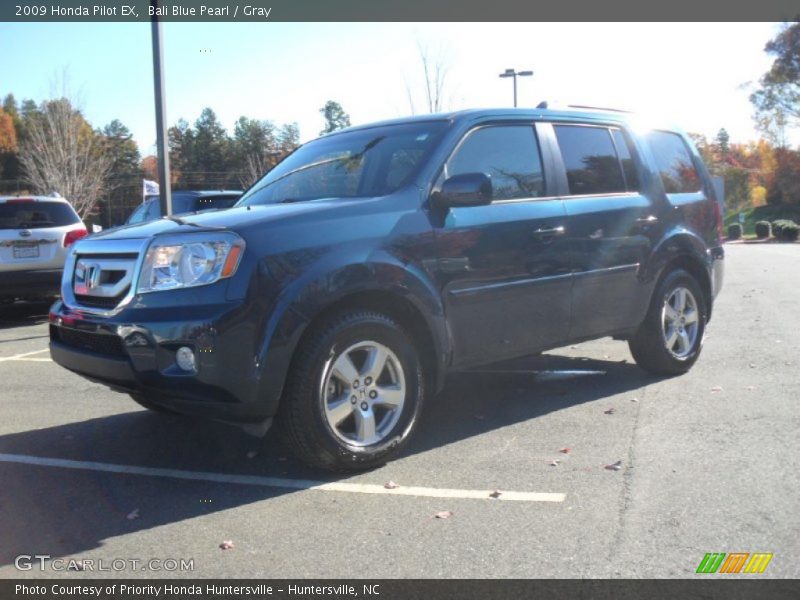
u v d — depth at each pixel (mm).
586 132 5734
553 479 4164
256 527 3648
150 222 4629
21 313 12406
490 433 5023
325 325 4113
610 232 5586
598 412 5445
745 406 5496
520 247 4957
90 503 3986
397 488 4102
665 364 6297
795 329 8875
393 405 4426
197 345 3807
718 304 11508
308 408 4055
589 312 5488
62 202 11227
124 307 4051
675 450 4574
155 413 5723
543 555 3289
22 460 4684
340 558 3312
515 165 5160
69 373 7328
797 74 69188
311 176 5199
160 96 12273
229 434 5137
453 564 3229
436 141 4840
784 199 75312
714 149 98562
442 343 4598
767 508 3707
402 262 4367
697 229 6465
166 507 3916
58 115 41875
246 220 4133
